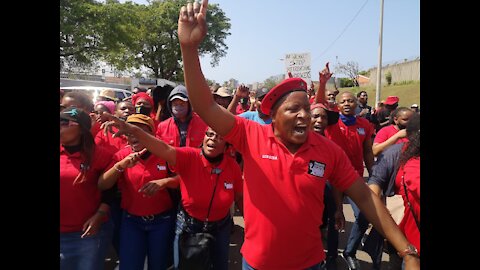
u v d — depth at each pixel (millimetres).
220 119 2035
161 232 2988
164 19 35500
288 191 1995
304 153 2035
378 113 8570
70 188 2480
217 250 2916
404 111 4004
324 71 3766
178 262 2811
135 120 2930
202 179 2775
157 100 4844
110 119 2494
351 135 4203
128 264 2947
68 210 2494
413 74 36594
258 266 2057
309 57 7098
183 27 1824
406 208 2375
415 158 2320
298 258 2031
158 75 39500
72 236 2537
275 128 2098
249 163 2088
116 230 3461
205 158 2783
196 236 2781
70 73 26859
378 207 2098
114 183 2725
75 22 20469
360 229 3898
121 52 23156
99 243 2674
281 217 1988
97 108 3865
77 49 22141
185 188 2824
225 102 5164
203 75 1919
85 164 2537
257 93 4426
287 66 7168
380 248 3100
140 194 2918
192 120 3988
